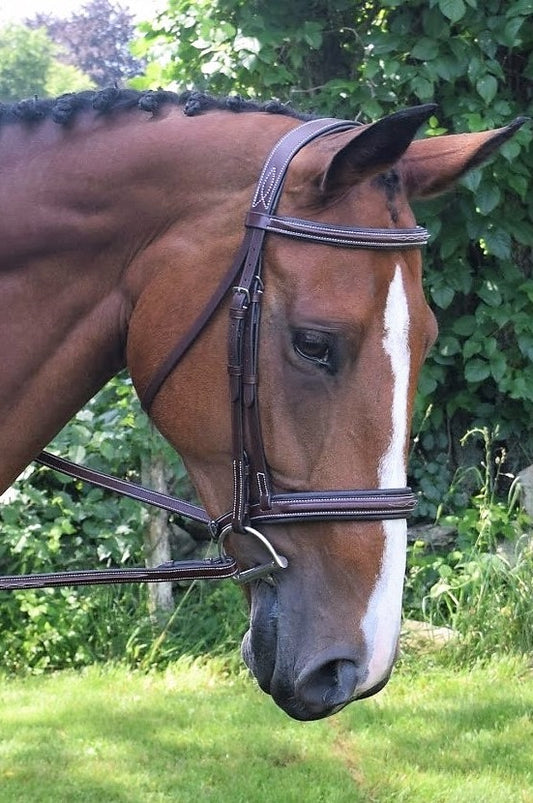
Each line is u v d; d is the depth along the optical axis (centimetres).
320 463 164
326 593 165
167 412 177
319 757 405
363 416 163
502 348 581
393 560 164
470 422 593
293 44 548
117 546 530
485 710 444
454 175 182
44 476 550
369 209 167
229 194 175
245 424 168
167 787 379
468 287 548
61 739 422
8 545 538
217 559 194
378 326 163
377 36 536
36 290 186
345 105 545
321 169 167
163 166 181
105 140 187
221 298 170
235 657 510
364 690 162
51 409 190
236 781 382
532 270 589
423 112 155
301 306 163
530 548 522
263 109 195
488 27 525
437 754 405
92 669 511
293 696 166
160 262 179
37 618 521
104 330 187
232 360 167
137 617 541
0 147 193
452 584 527
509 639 509
